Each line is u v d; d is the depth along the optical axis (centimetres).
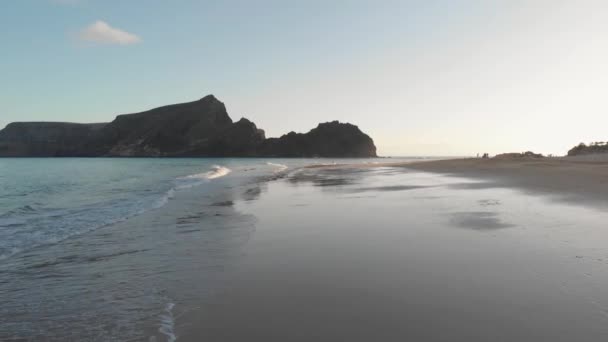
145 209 1293
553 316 340
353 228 798
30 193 2081
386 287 433
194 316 374
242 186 2112
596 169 2261
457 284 434
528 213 890
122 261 632
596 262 504
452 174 2562
